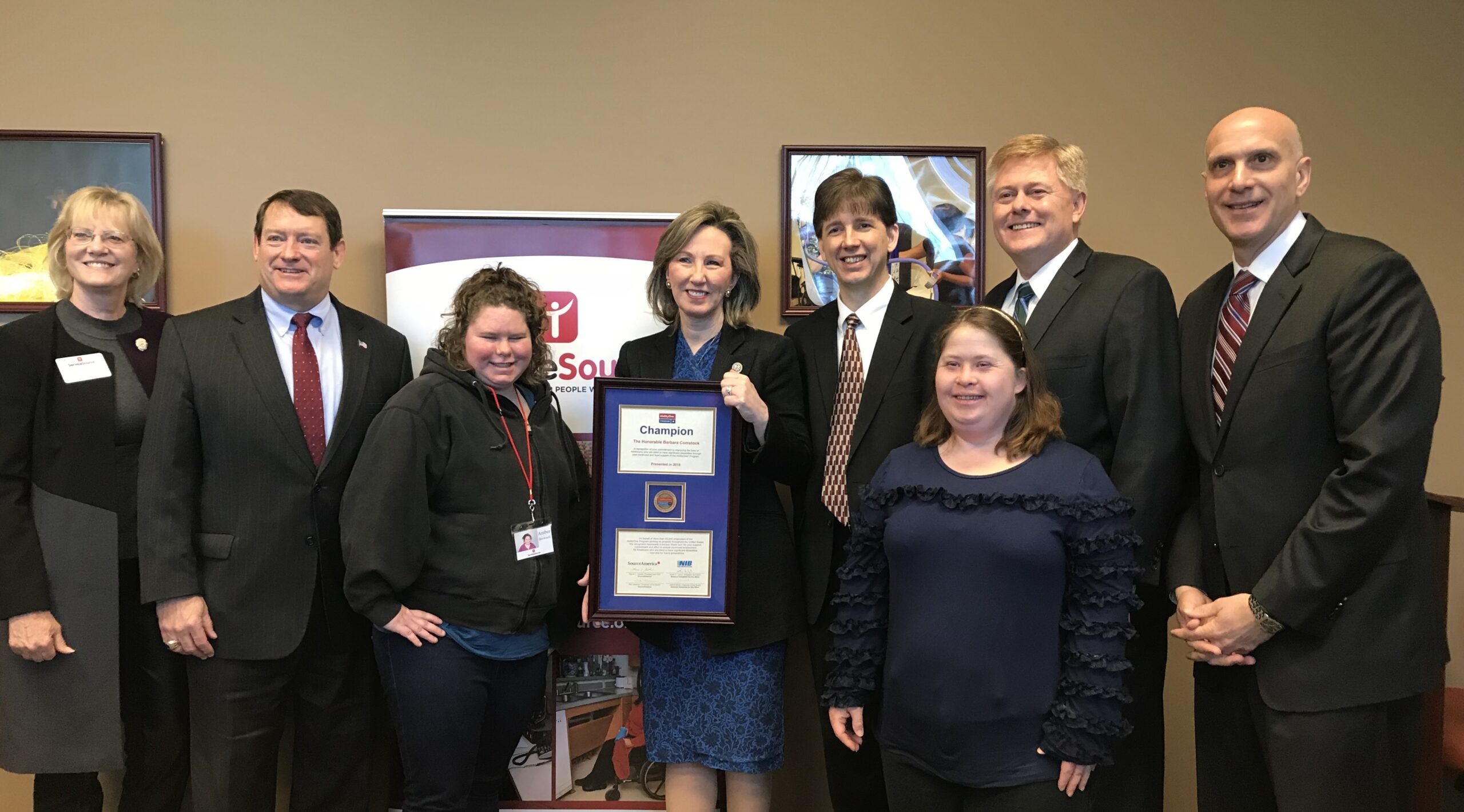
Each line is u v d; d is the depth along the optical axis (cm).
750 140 283
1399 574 177
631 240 273
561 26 282
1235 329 197
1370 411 172
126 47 274
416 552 208
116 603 225
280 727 232
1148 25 286
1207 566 198
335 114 279
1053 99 286
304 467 224
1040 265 217
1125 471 195
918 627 174
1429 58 287
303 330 232
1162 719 212
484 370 216
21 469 219
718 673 222
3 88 273
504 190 281
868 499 187
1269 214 191
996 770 169
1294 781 179
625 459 218
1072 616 169
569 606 236
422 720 209
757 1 283
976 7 285
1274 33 286
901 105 284
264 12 277
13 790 272
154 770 237
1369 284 175
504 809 269
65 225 231
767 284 284
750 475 229
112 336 233
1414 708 185
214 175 277
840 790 235
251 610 221
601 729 270
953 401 179
